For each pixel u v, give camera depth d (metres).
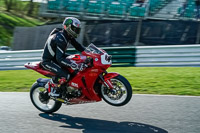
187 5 36.91
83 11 41.66
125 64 24.12
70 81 11.77
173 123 10.70
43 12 43.12
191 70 20.97
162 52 22.92
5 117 12.05
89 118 11.62
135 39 36.72
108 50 25.05
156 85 17.31
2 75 23.38
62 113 12.44
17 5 76.44
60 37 11.48
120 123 10.87
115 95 11.73
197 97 14.40
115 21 39.91
